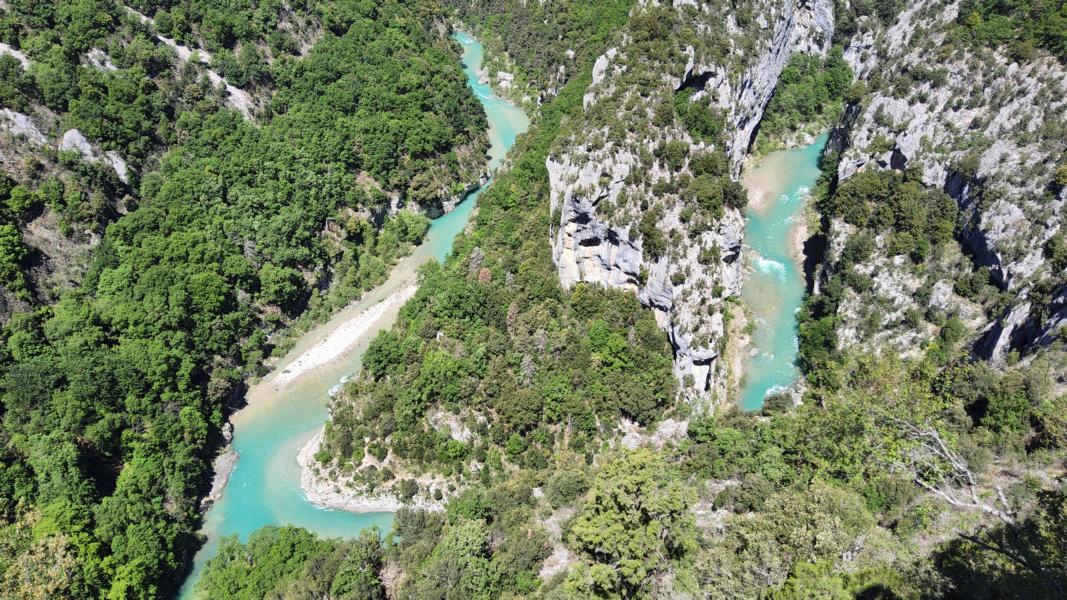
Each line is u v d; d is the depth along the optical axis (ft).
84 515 315.58
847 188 430.61
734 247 398.01
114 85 452.35
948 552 181.88
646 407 360.69
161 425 367.86
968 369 306.14
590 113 415.44
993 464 255.09
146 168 458.50
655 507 223.30
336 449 381.81
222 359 424.05
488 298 411.54
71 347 366.43
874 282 395.14
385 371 400.67
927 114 433.89
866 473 225.97
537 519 310.24
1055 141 361.92
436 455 368.27
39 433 338.54
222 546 323.98
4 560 282.77
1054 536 162.91
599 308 392.68
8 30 437.17
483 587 262.47
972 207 382.83
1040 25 406.62
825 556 188.24
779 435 331.98
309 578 286.66
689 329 362.74
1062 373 298.56
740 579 194.39
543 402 366.63
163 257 422.00
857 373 327.06
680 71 412.77
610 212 378.32
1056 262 329.72
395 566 299.17
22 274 379.96
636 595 211.00
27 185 404.16
